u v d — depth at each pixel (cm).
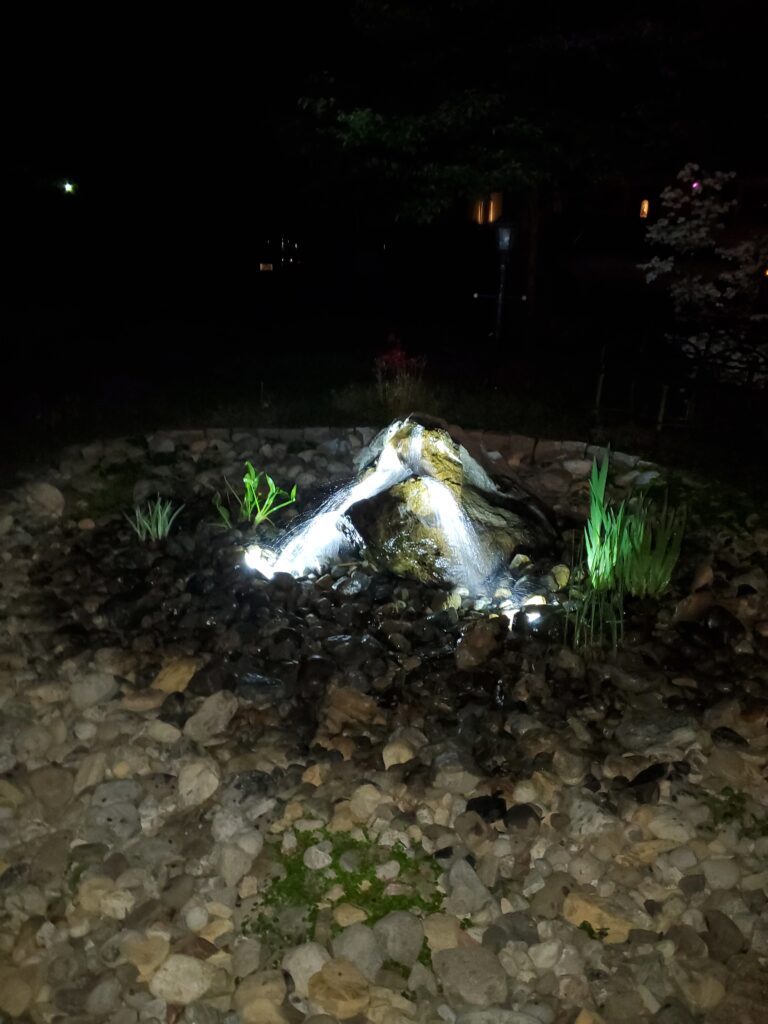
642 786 327
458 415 742
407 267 1684
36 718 371
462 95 923
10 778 334
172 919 276
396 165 955
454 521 479
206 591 464
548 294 1194
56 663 405
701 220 922
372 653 404
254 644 417
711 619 433
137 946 265
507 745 350
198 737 356
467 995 252
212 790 325
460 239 1689
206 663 400
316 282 1700
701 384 754
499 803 317
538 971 261
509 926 273
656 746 349
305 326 1260
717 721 366
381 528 478
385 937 267
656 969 257
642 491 595
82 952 266
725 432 698
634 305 1382
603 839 304
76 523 551
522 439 677
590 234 1673
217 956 264
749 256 916
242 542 518
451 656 410
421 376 828
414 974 259
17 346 1007
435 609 446
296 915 276
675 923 275
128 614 443
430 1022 246
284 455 664
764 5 820
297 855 299
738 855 301
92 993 251
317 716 369
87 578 480
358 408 761
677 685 391
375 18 919
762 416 727
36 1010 250
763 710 368
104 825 308
